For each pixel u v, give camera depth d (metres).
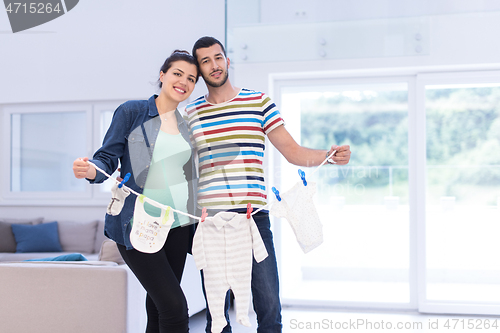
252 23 3.07
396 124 3.49
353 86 3.54
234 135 1.93
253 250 1.89
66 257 2.67
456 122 3.39
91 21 4.45
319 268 3.62
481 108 3.35
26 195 4.91
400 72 3.40
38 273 2.41
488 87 3.34
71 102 4.77
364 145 3.54
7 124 4.95
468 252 3.38
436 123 3.41
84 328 2.36
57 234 4.42
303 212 1.94
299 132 3.62
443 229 3.42
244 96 2.01
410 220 3.46
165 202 1.82
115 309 2.34
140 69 4.34
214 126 1.95
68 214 4.80
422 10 2.99
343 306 3.57
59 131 4.91
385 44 2.98
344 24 3.00
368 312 3.44
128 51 4.34
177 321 1.70
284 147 2.02
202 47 1.95
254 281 1.92
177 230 1.89
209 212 1.91
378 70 3.33
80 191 4.83
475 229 3.38
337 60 3.29
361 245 3.56
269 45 3.06
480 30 3.07
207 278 1.87
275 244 3.63
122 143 1.80
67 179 4.89
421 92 3.38
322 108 3.59
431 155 3.43
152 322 1.90
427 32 3.00
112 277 2.35
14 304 2.43
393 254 3.51
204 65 1.94
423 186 3.41
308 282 3.63
